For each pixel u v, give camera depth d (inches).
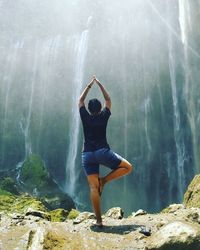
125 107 1152.2
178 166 1071.0
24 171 946.7
